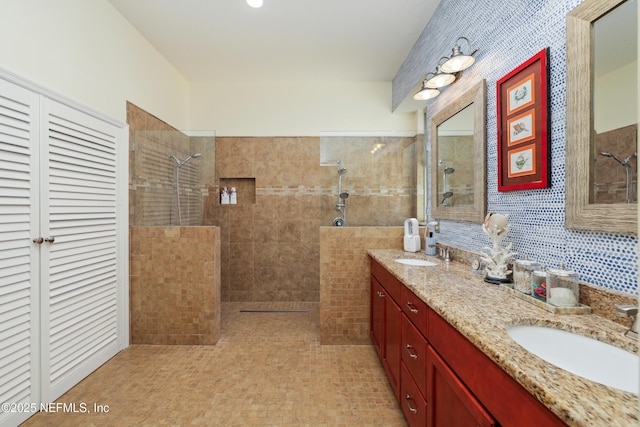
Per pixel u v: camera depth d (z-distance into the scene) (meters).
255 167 3.53
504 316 0.93
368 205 2.63
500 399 0.71
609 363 0.78
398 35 2.54
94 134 1.97
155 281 2.40
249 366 2.07
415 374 1.30
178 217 2.58
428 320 1.16
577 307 0.95
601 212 0.93
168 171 2.57
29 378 1.52
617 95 0.89
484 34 1.59
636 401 0.52
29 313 1.52
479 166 1.63
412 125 3.48
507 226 1.38
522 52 1.30
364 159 2.64
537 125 1.20
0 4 1.38
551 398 0.53
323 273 2.46
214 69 3.17
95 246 2.00
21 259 1.47
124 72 2.29
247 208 3.54
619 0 0.87
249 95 3.51
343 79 3.44
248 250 3.56
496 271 1.34
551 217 1.15
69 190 1.77
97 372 1.97
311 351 2.31
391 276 1.74
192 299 2.40
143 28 2.43
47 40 1.62
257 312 3.23
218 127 3.51
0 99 1.37
